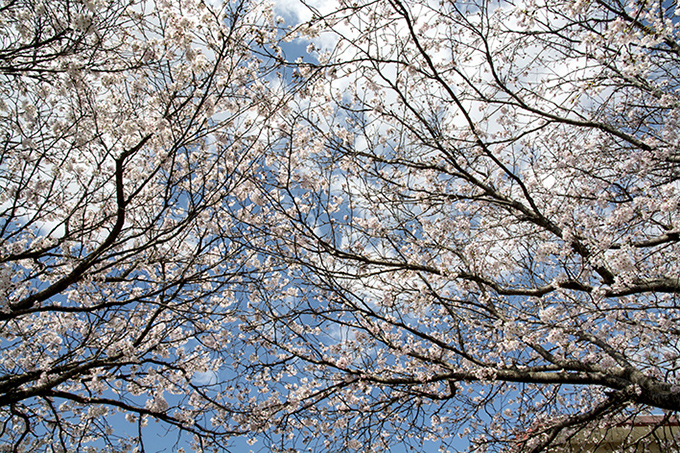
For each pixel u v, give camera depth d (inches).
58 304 184.1
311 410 244.7
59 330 237.0
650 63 220.8
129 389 239.9
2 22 193.3
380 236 249.4
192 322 214.8
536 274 225.5
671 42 235.5
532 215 237.5
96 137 174.7
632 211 191.2
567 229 203.3
